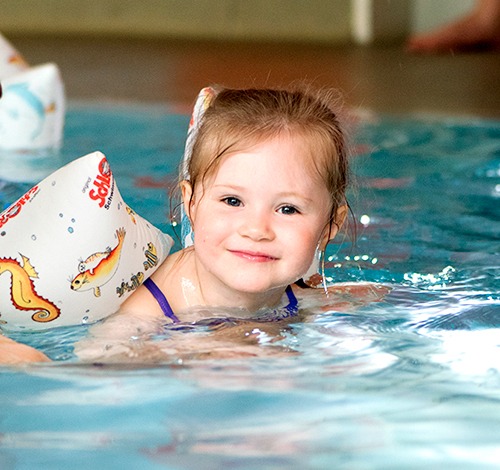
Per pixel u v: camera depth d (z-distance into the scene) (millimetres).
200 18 14023
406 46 13742
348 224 3422
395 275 3041
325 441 1629
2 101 4836
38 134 4910
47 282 2438
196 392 1890
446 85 9164
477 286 2908
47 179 2574
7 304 2434
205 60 10938
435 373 2051
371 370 2070
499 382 1993
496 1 12578
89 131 5898
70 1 13602
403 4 14555
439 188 4520
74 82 8734
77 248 2469
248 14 14117
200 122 2682
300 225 2463
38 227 2482
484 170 4996
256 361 2133
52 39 12758
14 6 13438
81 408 1802
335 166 2602
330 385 1943
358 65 10906
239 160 2463
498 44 12656
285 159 2465
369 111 7301
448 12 14477
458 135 6188
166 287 2621
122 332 2396
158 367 2082
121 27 13828
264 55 11719
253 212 2428
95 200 2520
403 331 2418
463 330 2434
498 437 1655
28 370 2059
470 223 3822
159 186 4223
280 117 2549
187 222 2918
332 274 3025
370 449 1594
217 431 1675
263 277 2434
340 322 2496
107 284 2498
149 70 9844
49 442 1636
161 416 1753
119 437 1652
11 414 1775
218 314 2549
